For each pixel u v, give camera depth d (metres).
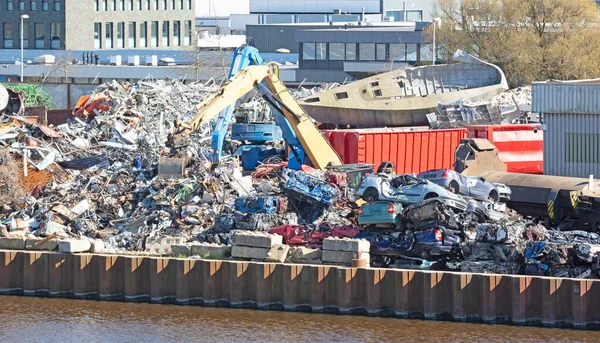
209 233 105.56
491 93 161.25
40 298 101.31
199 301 97.69
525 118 152.75
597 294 88.56
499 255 94.00
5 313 96.62
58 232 106.81
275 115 128.12
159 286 98.38
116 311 96.88
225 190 113.44
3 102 153.25
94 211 112.62
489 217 99.19
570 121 122.94
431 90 163.25
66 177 123.44
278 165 131.00
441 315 91.94
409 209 97.81
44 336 90.56
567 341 86.94
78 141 139.25
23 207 113.75
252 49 130.38
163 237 103.50
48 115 165.38
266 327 91.69
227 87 120.00
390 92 160.12
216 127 128.88
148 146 137.62
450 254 95.56
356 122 159.88
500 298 90.50
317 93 163.62
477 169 123.56
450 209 97.88
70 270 101.31
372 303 93.06
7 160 121.06
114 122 147.50
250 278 96.44
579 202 104.62
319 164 125.00
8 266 102.69
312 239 100.75
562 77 196.88
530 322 90.06
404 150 133.12
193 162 121.56
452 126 144.50
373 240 97.44
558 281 89.12
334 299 94.38
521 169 135.75
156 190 113.75
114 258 100.00
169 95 167.62
